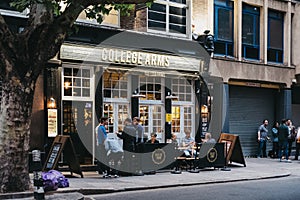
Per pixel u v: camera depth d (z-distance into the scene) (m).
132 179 13.37
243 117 21.89
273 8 22.66
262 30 22.28
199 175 14.61
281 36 23.38
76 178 13.24
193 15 19.34
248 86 21.89
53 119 14.28
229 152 16.30
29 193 9.73
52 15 9.67
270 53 22.83
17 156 9.77
